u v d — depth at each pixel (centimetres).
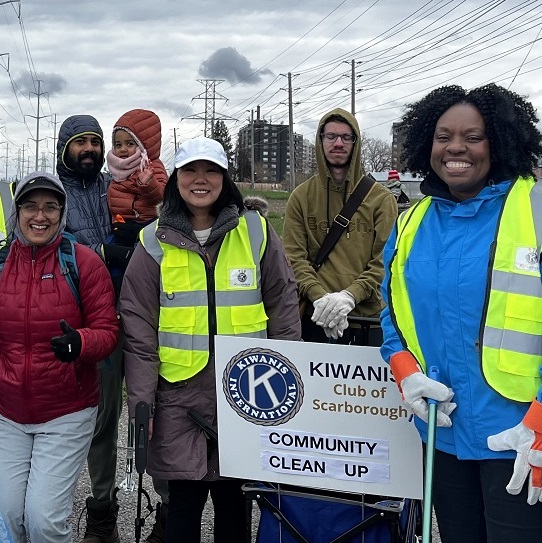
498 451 244
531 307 243
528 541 243
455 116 258
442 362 258
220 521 327
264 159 8825
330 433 295
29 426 318
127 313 316
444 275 257
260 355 299
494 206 258
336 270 413
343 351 289
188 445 312
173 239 310
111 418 390
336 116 409
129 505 448
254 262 318
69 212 383
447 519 267
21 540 316
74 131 382
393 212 414
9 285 310
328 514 296
